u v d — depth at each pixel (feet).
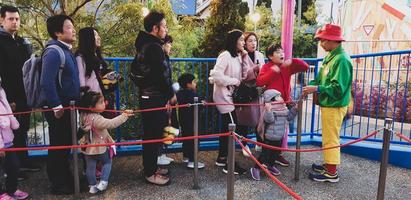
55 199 11.98
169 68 13.17
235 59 14.16
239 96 13.94
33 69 11.58
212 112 18.16
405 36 31.96
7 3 23.56
